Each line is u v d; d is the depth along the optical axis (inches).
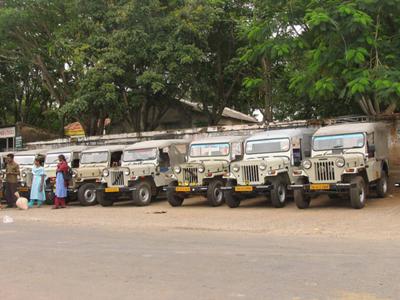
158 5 947.3
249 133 789.9
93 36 943.7
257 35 655.8
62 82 1135.0
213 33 1025.5
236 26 913.5
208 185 666.8
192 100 1095.0
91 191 774.5
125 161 770.2
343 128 621.9
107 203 743.7
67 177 736.3
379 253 316.8
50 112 1285.7
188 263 298.5
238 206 650.2
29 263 310.5
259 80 776.3
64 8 996.6
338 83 595.5
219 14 984.3
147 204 724.7
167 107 1120.2
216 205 666.8
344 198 665.0
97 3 960.3
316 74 626.2
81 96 929.5
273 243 368.5
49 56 1071.6
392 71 553.3
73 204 807.7
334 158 560.4
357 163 565.9
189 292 232.8
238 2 1013.8
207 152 711.1
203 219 533.3
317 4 596.7
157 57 924.6
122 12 910.4
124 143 975.0
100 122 1117.7
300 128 705.0
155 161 748.0
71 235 438.0
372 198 641.6
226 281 251.8
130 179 715.4
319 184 563.5
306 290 231.0
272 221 494.6
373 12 574.9
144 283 252.4
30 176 827.4
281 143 646.5
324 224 458.6
